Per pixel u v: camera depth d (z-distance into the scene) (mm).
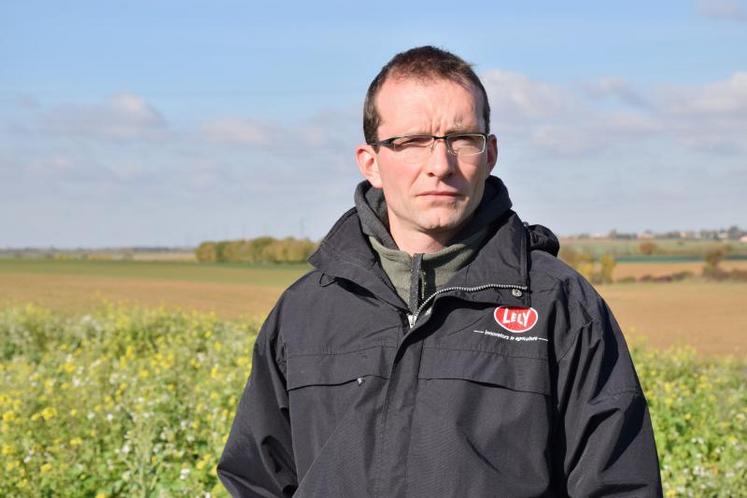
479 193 2545
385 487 2393
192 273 53406
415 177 2508
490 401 2373
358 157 2744
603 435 2346
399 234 2623
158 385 8438
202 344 13203
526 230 2625
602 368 2389
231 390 7945
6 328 14109
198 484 5680
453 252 2520
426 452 2371
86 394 7934
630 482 2320
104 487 5891
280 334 2707
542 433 2355
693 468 6484
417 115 2502
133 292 35125
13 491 5809
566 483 2412
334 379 2539
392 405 2445
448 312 2469
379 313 2553
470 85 2543
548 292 2439
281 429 2719
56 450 6375
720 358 13930
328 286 2674
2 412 7547
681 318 26516
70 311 17578
